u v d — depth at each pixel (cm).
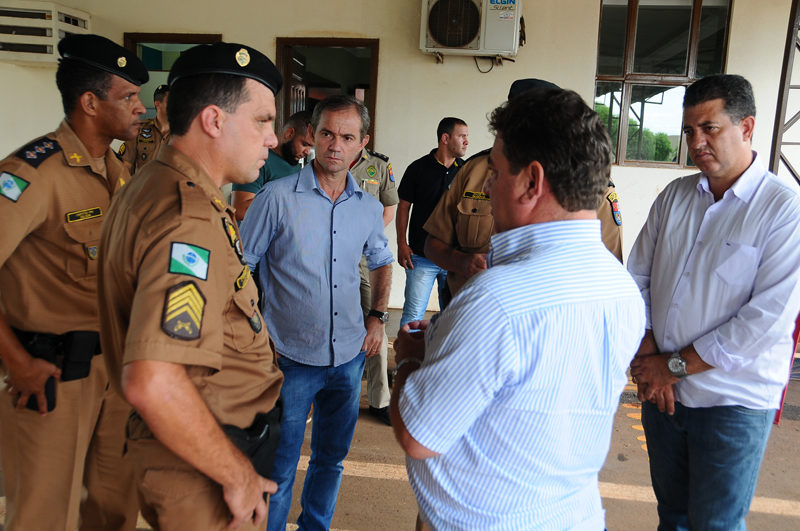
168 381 89
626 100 507
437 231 201
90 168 159
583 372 90
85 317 160
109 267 103
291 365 179
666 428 173
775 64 484
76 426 157
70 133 158
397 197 379
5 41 505
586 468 97
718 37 495
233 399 112
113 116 161
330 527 217
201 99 107
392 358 409
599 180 89
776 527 227
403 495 242
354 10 509
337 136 171
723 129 153
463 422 87
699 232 162
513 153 91
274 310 180
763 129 493
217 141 109
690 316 162
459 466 94
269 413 121
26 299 154
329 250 178
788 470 272
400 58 511
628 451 290
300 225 174
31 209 145
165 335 89
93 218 158
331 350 180
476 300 86
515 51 481
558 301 86
